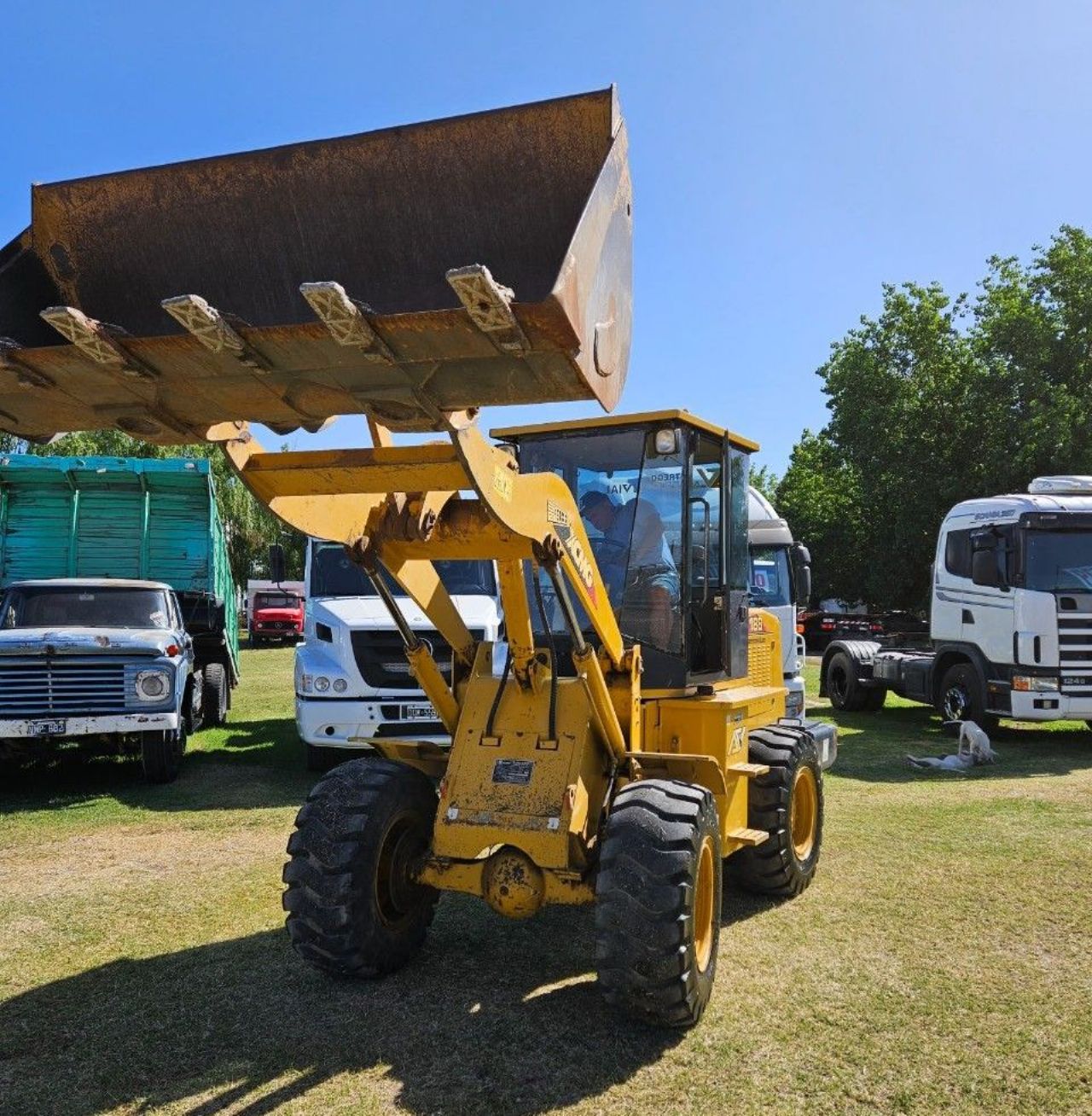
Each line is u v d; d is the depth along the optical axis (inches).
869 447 1246.9
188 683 438.6
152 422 126.4
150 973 179.0
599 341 114.0
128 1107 133.3
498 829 162.4
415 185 135.6
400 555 164.6
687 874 147.5
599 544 200.8
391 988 170.6
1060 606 433.4
